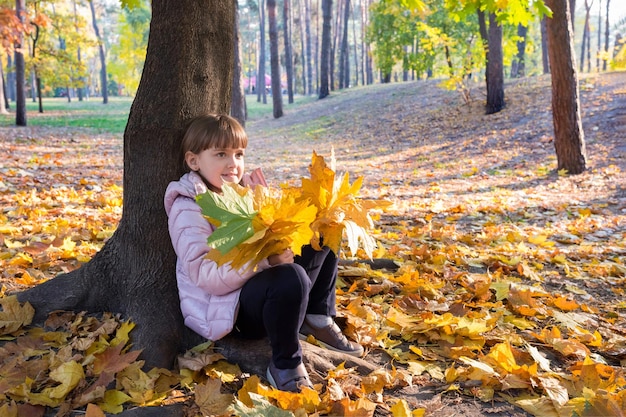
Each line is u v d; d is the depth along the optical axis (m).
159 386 2.23
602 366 2.51
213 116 2.50
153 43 2.71
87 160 11.53
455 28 23.61
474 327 2.77
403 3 5.96
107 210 5.62
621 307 3.63
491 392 2.29
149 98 2.70
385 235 5.21
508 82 20.03
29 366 2.27
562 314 3.28
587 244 5.39
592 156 10.70
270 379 2.24
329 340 2.60
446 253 4.55
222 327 2.26
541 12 5.00
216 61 2.83
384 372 2.37
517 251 4.84
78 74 27.66
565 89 9.58
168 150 2.68
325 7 31.66
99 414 1.94
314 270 2.47
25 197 5.98
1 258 3.61
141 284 2.66
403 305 3.23
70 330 2.59
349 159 14.23
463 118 16.92
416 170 11.42
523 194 8.35
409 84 26.48
